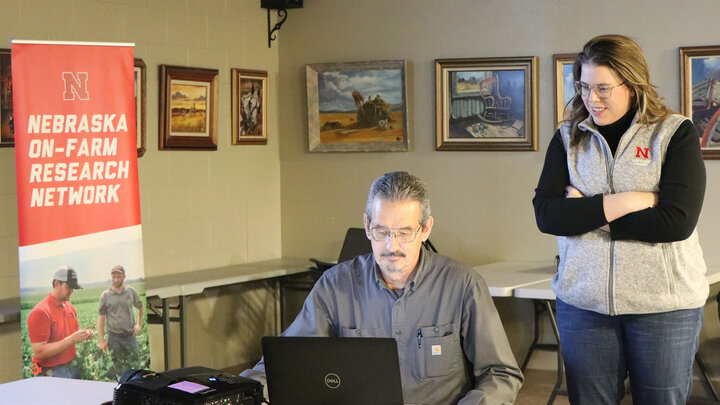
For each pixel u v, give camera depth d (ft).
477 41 19.12
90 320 14.53
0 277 15.85
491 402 7.79
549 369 18.81
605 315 9.44
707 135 17.15
